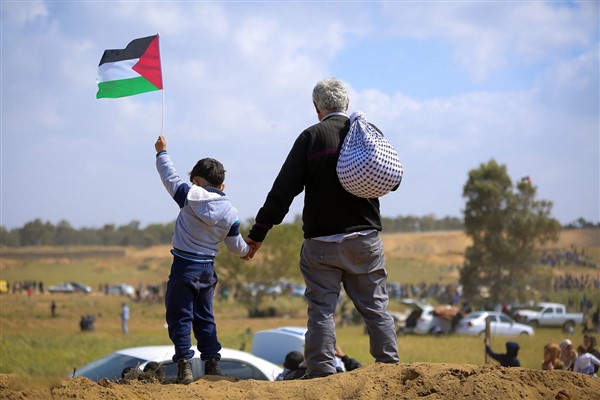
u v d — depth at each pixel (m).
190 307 5.58
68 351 24.58
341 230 5.60
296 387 5.12
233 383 5.32
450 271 115.25
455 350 24.50
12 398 4.53
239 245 5.72
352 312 48.59
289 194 5.62
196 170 5.77
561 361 10.58
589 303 36.81
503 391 4.73
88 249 187.12
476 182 61.16
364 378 5.15
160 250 177.38
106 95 6.21
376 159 5.34
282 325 48.59
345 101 5.90
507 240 59.31
